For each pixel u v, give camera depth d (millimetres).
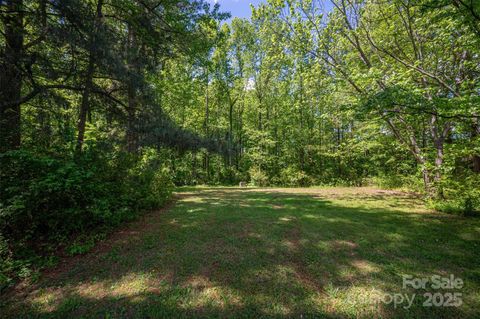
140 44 7438
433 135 7859
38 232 4023
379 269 3234
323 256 3648
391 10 7504
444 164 7199
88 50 5312
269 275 3049
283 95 19906
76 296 2609
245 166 20719
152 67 7371
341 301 2518
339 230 4965
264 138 20078
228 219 5766
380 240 4367
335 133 18859
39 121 5988
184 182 18438
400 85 4973
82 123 6141
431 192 8000
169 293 2652
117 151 6258
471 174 7641
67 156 4680
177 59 8773
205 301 2510
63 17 5137
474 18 4012
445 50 6879
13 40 5387
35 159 3730
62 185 3838
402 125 8578
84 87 6418
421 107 4613
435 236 4594
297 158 19938
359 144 12172
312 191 12836
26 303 2490
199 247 3953
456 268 3273
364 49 8883
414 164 14219
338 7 8258
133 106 7223
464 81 5840
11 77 5203
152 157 8047
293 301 2514
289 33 9273
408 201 8867
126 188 5934
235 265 3318
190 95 15609
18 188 3502
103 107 7098
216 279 2947
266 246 4023
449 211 6637
